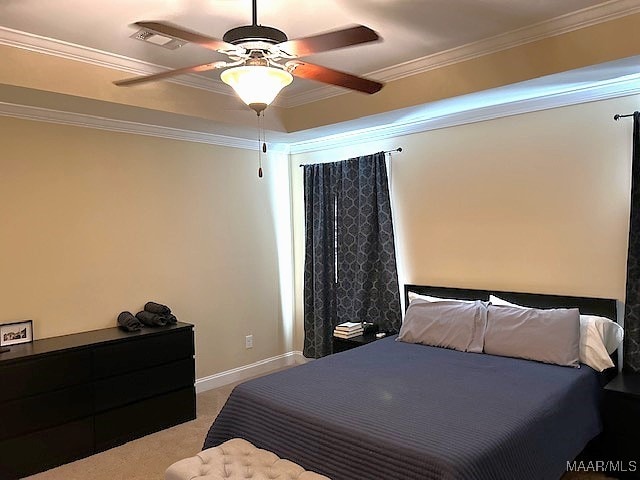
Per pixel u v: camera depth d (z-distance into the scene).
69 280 3.55
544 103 3.43
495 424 2.14
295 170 5.18
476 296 3.77
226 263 4.61
